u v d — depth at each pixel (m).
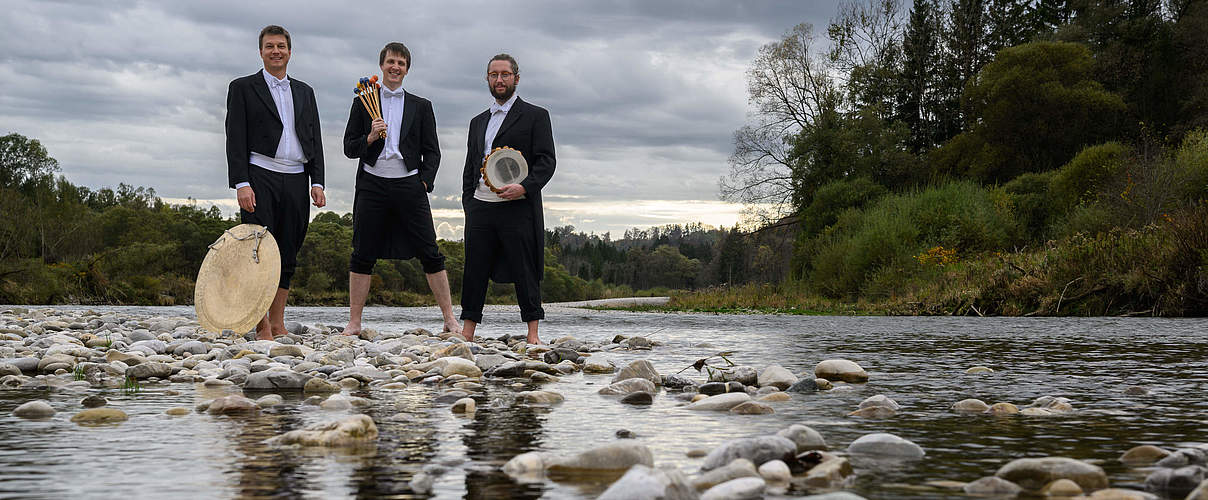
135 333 5.55
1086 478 1.50
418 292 52.28
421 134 6.31
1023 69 28.09
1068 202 21.88
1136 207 17.61
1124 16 31.75
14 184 53.94
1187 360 4.48
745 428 2.27
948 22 34.28
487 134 5.72
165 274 38.66
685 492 1.35
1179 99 28.08
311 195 5.73
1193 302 11.30
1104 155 21.86
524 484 1.55
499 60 5.64
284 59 5.53
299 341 5.68
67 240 36.34
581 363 4.52
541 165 5.65
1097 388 3.22
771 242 33.03
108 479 1.58
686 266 97.69
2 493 1.45
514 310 15.28
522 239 5.64
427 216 6.37
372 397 2.99
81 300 30.83
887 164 30.42
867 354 4.97
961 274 15.09
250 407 2.56
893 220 19.95
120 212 54.22
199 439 2.03
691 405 2.74
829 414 2.55
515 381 3.62
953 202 20.31
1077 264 12.82
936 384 3.39
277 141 5.49
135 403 2.76
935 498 1.44
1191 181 17.86
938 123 34.03
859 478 1.60
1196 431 2.18
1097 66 28.84
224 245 5.50
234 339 5.32
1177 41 29.50
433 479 1.58
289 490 1.50
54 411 2.50
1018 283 13.16
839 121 31.33
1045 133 27.75
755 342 6.12
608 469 1.68
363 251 6.34
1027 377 3.65
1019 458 1.81
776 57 32.16
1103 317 11.20
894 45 33.81
